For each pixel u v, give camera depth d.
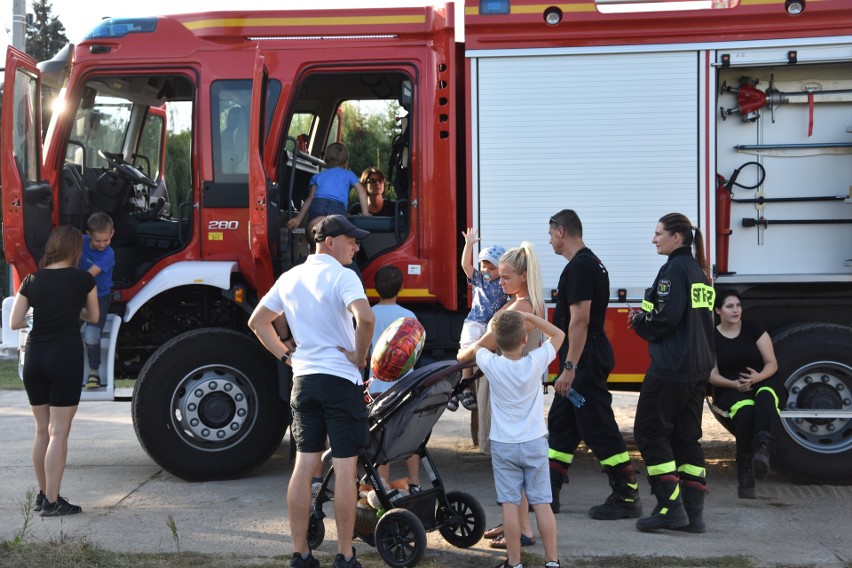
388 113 7.91
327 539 5.32
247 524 5.59
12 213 6.34
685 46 6.56
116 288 6.81
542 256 6.62
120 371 7.38
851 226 6.77
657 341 5.43
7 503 6.12
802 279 6.63
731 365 6.38
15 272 6.98
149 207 7.64
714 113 6.58
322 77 6.87
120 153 7.46
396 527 4.80
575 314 5.42
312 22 6.80
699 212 6.57
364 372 6.52
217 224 6.79
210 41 6.83
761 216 6.79
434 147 6.70
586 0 6.58
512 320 4.58
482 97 6.64
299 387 4.67
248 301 6.89
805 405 6.63
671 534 5.40
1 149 6.29
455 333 6.84
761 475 6.14
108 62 6.86
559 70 6.62
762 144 6.77
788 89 6.78
